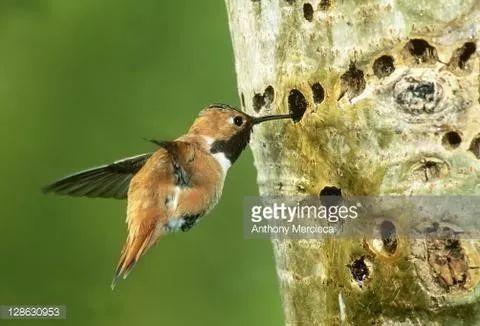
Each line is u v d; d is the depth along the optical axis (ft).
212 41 49.52
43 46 49.21
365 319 31.14
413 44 29.66
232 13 34.19
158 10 49.47
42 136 48.62
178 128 48.75
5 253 48.42
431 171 29.84
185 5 49.75
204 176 33.58
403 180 29.96
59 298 48.39
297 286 32.99
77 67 49.08
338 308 31.83
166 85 49.14
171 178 33.76
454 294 29.63
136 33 49.29
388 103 29.89
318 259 32.19
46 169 48.60
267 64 32.78
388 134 29.96
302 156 32.14
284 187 32.86
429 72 29.48
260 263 48.49
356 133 30.55
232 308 48.11
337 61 30.81
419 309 30.07
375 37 29.99
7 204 48.37
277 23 32.19
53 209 48.75
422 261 29.94
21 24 49.26
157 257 48.70
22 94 48.80
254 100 33.78
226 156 33.86
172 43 49.39
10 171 48.39
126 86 49.14
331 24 30.81
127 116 49.01
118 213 49.24
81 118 48.93
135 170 35.14
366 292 30.99
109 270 48.85
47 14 49.34
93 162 48.49
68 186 34.63
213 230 48.67
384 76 30.17
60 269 48.67
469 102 29.17
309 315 32.78
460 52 29.30
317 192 31.89
